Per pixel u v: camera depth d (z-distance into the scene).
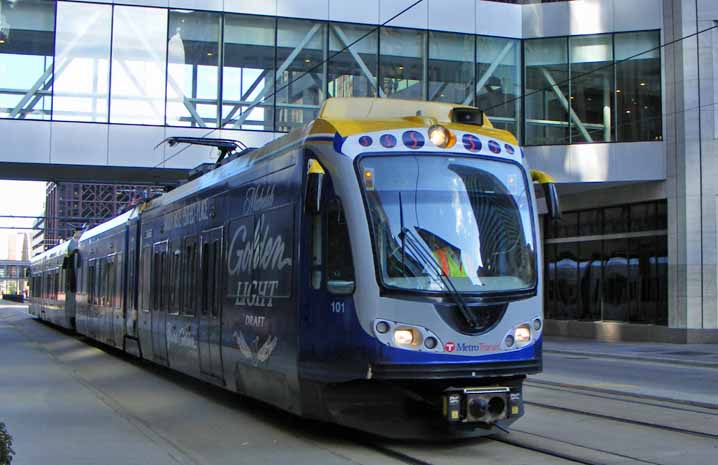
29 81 26.03
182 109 26.89
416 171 8.43
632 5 29.47
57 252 34.66
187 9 27.03
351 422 8.27
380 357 7.78
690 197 27.72
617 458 8.06
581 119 29.92
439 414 8.30
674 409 11.72
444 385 8.16
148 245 16.80
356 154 8.34
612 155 29.23
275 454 8.34
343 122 8.70
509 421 8.58
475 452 8.34
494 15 29.89
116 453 8.07
